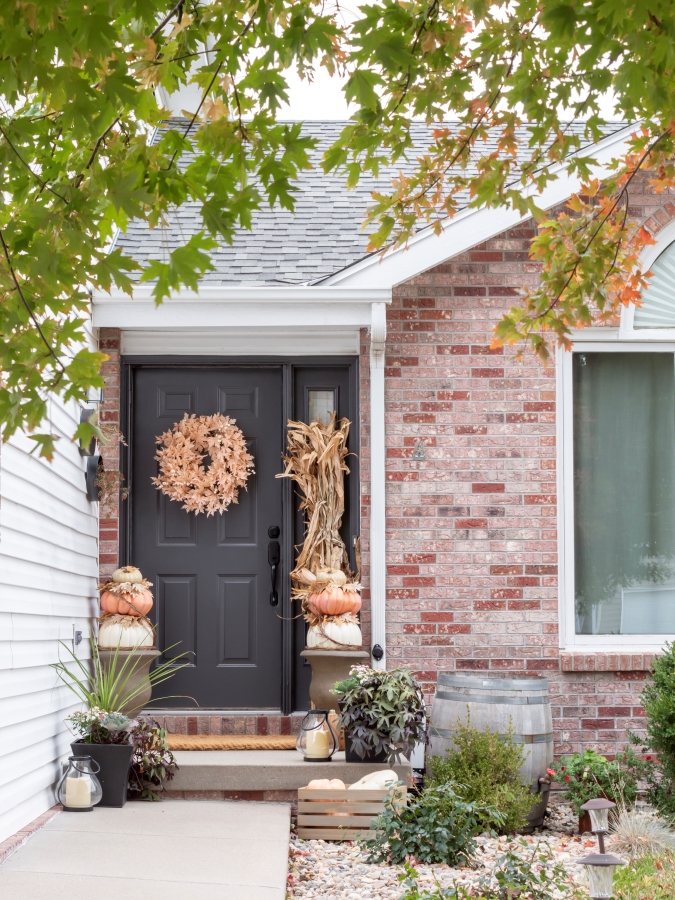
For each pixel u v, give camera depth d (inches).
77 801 205.8
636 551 274.1
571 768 228.5
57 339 104.3
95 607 262.5
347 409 278.8
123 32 97.9
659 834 204.1
